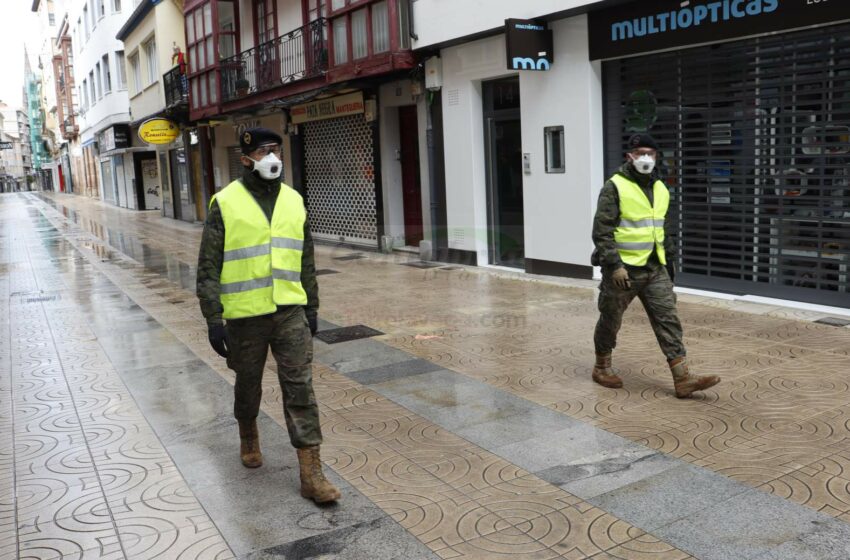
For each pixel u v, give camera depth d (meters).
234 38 19.59
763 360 5.92
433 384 5.77
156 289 11.45
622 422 4.75
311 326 4.07
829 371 5.56
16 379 6.48
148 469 4.37
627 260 5.10
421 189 13.30
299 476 4.18
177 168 27.66
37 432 5.09
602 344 5.44
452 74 11.77
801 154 7.61
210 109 20.28
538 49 9.73
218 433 4.94
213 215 3.91
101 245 19.30
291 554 3.32
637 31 8.77
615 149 9.55
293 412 3.86
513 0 10.02
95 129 42.00
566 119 9.84
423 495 3.86
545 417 4.91
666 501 3.65
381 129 14.05
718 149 8.38
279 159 3.89
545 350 6.61
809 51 7.41
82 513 3.82
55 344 7.79
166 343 7.64
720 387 5.34
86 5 40.28
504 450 4.39
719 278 8.59
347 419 5.07
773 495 3.66
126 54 32.22
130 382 6.24
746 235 8.22
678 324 5.16
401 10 12.05
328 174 16.23
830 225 7.48
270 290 3.86
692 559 3.13
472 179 11.66
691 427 4.60
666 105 8.86
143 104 30.20
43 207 44.34
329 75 13.89
